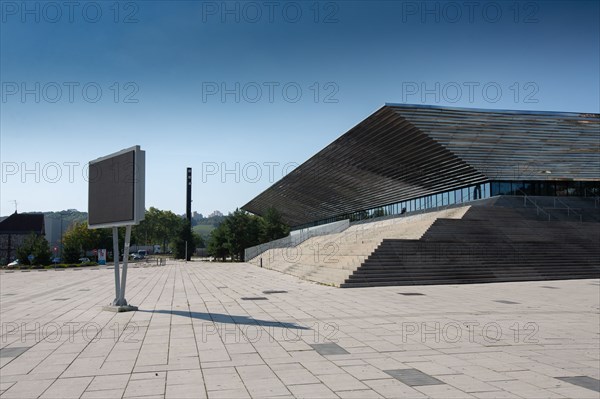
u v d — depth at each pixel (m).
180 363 7.93
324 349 8.90
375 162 39.72
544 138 32.16
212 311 14.30
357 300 16.64
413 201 49.88
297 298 17.67
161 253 137.25
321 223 79.88
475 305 15.00
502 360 8.03
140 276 35.56
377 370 7.42
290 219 88.81
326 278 24.83
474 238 28.34
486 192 38.69
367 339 9.79
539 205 37.50
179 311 14.38
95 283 28.45
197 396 6.20
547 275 24.84
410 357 8.26
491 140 31.80
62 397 6.21
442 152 33.03
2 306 16.28
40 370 7.55
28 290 23.44
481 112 29.84
